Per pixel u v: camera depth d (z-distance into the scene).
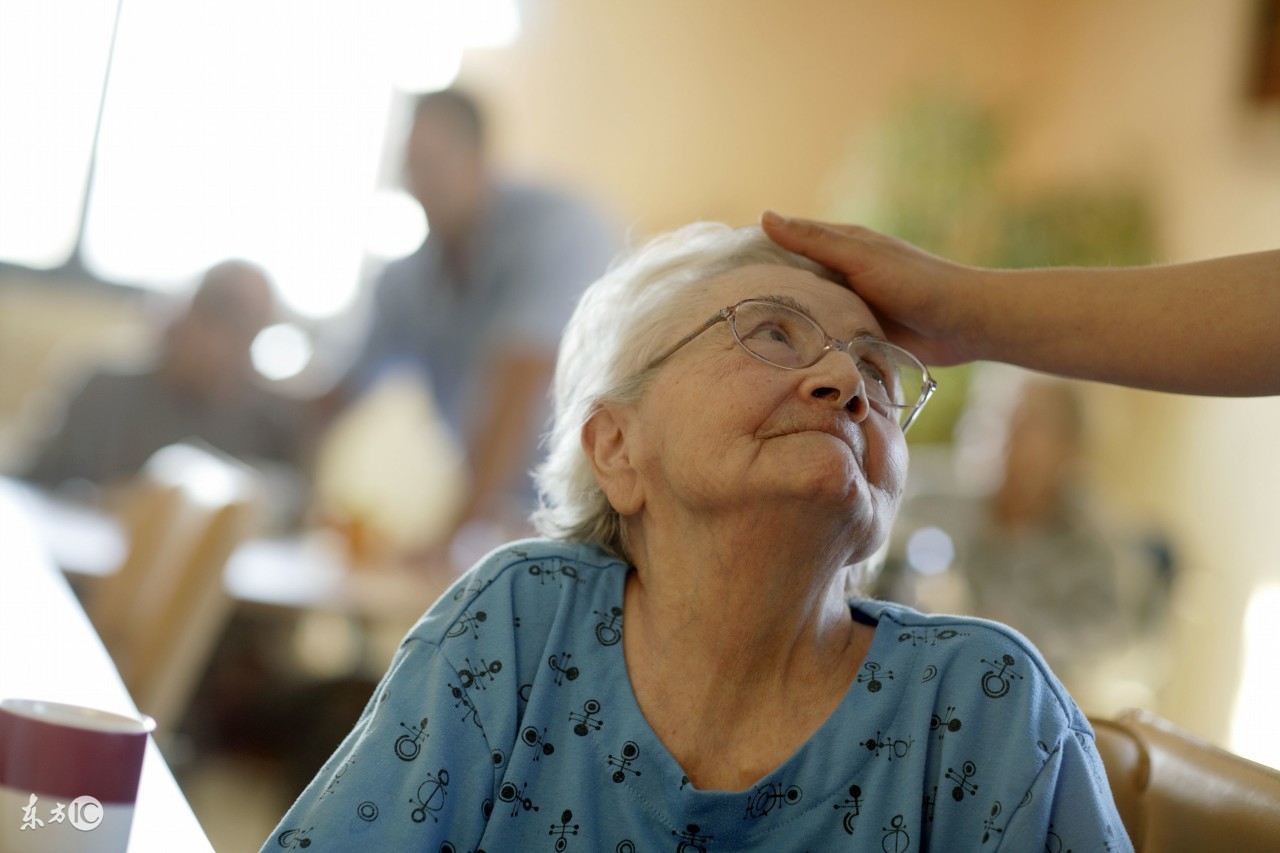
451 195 3.34
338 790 0.88
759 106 6.94
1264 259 1.09
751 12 6.93
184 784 3.21
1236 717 4.22
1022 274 1.14
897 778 0.89
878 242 1.14
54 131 6.23
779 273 1.04
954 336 1.15
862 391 0.93
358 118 6.60
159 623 1.92
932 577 3.15
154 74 6.36
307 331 6.55
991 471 3.41
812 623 0.94
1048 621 3.33
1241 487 4.45
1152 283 1.11
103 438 3.60
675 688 0.94
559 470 1.10
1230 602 4.39
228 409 3.67
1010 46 6.99
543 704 0.93
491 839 0.90
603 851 0.90
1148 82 5.76
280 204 6.55
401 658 0.96
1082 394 3.47
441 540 3.12
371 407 5.85
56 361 6.14
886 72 7.02
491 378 3.39
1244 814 0.91
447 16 6.62
